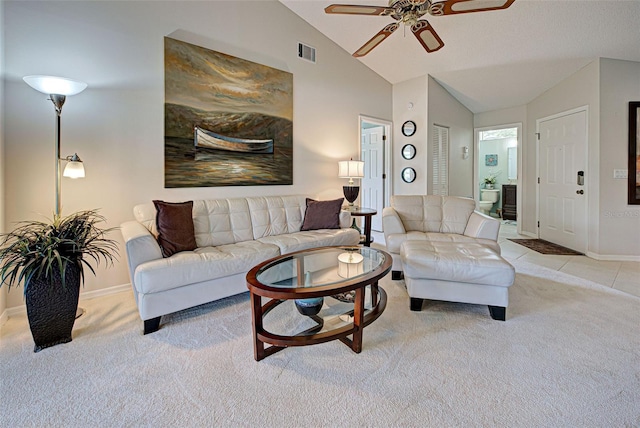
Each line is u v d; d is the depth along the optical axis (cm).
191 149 307
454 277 218
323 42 423
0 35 214
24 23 223
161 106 287
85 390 148
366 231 410
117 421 129
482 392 144
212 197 325
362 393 145
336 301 220
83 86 215
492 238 294
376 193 544
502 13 322
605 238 377
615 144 370
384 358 172
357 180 482
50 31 233
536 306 238
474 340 190
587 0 288
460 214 331
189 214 261
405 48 420
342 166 420
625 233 373
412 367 163
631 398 140
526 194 528
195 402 140
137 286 198
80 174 227
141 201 279
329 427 125
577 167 414
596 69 375
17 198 225
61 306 187
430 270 221
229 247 265
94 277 261
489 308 220
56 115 224
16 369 163
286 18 381
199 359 172
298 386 150
